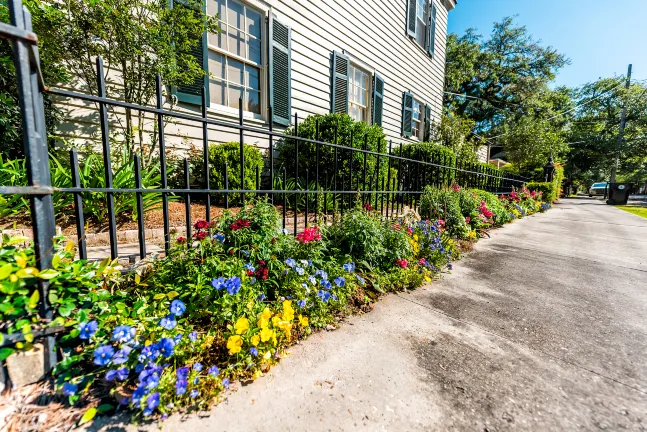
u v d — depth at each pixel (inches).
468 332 64.0
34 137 39.3
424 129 385.1
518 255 132.3
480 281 97.5
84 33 104.9
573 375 50.3
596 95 906.7
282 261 74.3
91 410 36.9
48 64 105.3
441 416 40.5
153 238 93.6
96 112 130.3
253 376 46.5
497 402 43.5
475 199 192.4
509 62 877.8
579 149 878.4
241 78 183.2
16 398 37.9
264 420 38.9
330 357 53.5
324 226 100.7
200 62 151.4
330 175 177.3
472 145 497.0
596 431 38.6
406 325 66.5
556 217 290.8
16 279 37.4
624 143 757.9
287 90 201.5
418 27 351.9
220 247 65.4
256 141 188.7
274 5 190.5
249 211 75.9
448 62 848.9
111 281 54.2
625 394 45.9
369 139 186.1
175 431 36.6
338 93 244.5
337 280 71.1
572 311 75.6
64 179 92.7
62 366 40.9
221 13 169.0
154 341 45.3
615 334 64.5
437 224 133.3
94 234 85.0
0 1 78.4
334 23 236.1
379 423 39.0
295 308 62.9
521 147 624.7
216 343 52.4
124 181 100.0
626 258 129.6
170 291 55.9
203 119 67.3
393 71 311.9
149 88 123.9
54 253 46.3
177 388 38.8
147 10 125.5
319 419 39.3
